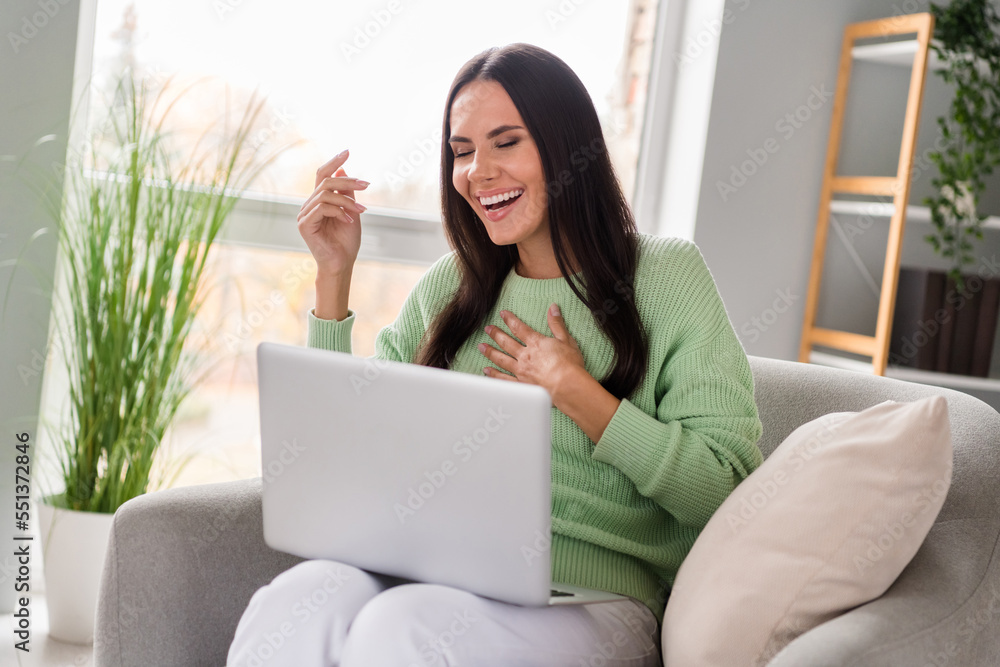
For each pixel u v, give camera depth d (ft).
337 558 3.66
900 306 8.38
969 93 8.11
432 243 7.97
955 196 8.20
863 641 2.87
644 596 4.20
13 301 6.41
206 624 3.95
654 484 3.99
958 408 4.12
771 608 3.20
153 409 6.12
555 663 3.45
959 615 3.21
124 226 6.10
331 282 5.08
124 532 3.82
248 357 7.52
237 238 7.35
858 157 8.57
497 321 4.71
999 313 9.05
